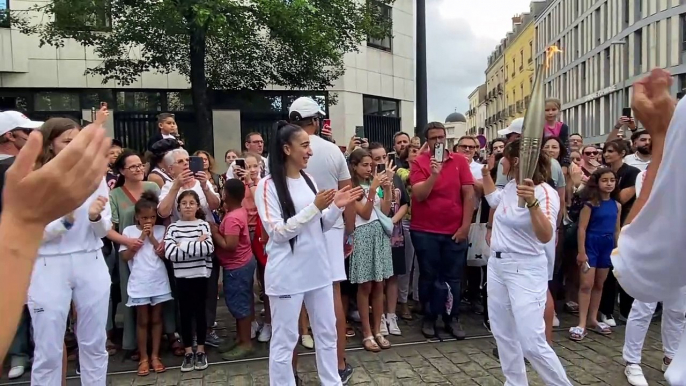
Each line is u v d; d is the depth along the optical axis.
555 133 5.75
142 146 13.09
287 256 3.18
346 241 4.52
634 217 1.20
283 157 3.31
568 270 5.77
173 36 9.36
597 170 5.05
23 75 12.22
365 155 4.86
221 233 4.61
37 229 0.90
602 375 4.10
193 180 4.74
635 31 32.00
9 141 3.67
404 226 5.63
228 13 8.71
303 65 10.99
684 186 1.04
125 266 4.57
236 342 4.75
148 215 4.34
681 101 1.04
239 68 10.94
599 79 37.56
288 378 3.23
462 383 3.99
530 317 3.04
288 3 9.00
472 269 5.89
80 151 0.91
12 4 11.89
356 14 10.62
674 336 4.07
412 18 17.03
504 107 56.25
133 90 12.99
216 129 13.12
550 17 46.00
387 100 16.20
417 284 5.98
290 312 3.18
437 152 4.68
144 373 4.27
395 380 4.06
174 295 4.55
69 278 3.09
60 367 3.14
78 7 8.66
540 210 3.00
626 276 1.23
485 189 3.59
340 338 3.94
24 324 4.30
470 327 5.38
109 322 4.81
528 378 4.04
